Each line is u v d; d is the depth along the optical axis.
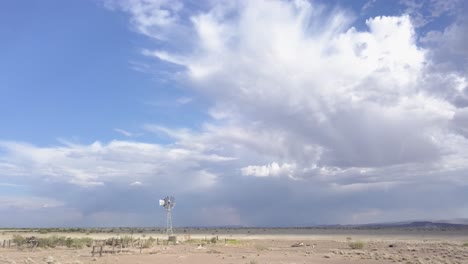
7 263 32.38
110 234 125.56
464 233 131.88
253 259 36.03
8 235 105.50
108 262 33.69
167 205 85.00
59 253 44.00
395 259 35.47
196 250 48.66
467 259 35.81
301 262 33.56
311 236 111.94
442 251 45.94
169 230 86.19
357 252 43.97
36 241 54.53
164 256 39.53
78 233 133.62
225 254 42.59
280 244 65.81
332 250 49.28
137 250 48.09
